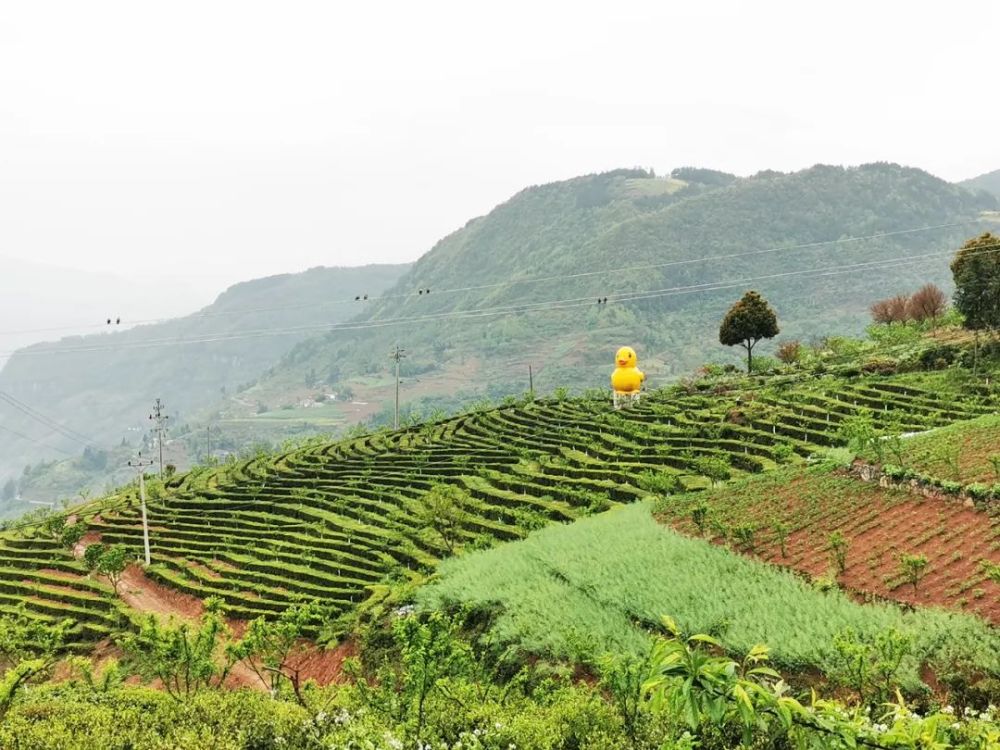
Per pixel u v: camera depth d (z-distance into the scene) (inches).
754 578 1662.2
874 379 3550.7
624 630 1558.8
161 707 1006.4
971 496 1819.6
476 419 4662.9
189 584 2886.3
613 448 3481.8
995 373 3218.5
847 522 1900.8
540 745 826.8
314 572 2797.7
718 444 3154.5
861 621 1365.7
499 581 1946.4
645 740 783.1
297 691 1370.6
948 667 1210.0
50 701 1131.9
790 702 384.5
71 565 3253.0
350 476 3932.1
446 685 1083.9
